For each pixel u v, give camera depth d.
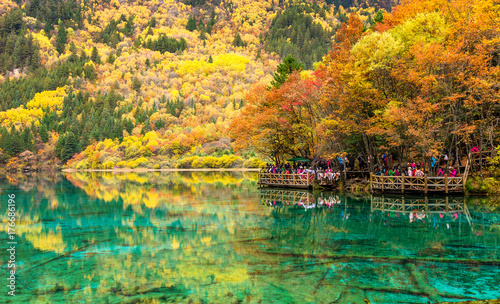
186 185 37.09
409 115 20.34
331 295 7.41
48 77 189.88
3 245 11.88
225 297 7.38
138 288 7.96
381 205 19.48
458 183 21.50
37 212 18.95
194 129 116.81
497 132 22.89
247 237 12.64
